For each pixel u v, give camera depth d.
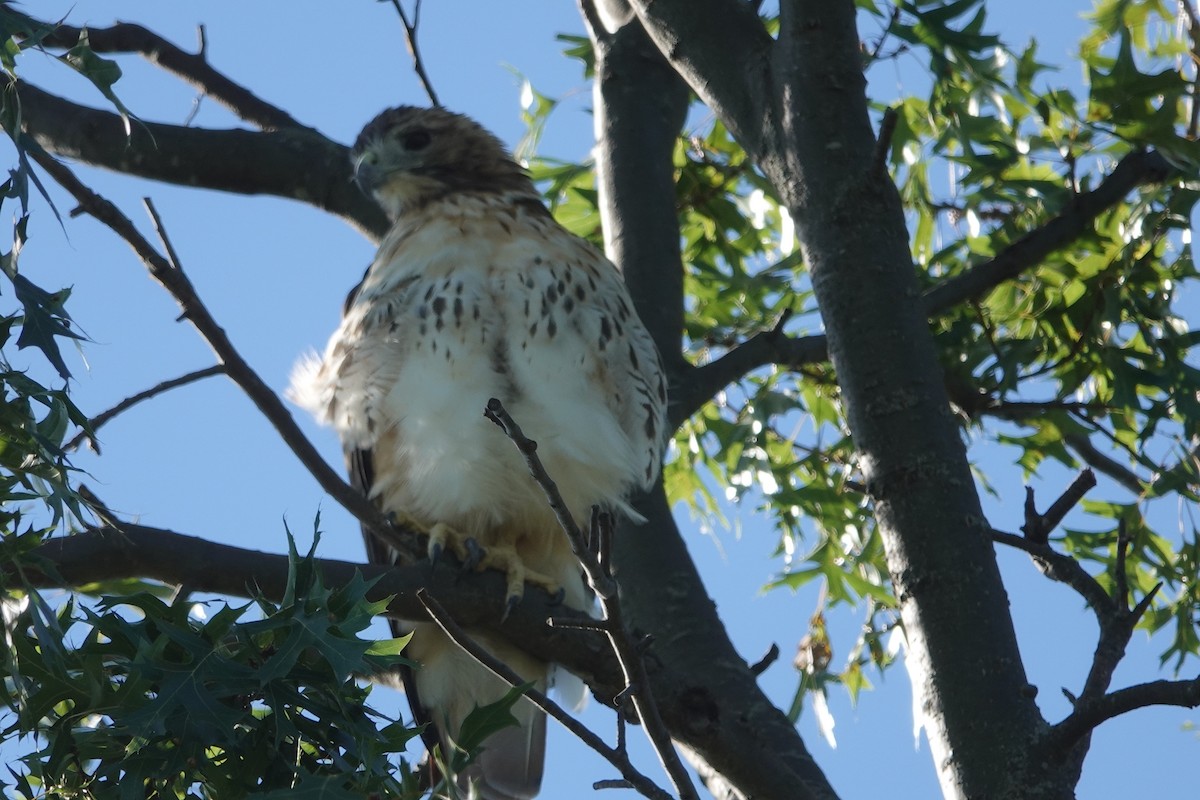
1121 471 13.25
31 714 5.26
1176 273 11.91
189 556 6.83
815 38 8.60
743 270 13.66
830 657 11.93
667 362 10.59
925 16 10.75
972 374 12.06
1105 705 6.78
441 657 9.35
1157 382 11.41
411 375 9.41
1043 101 11.10
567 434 9.34
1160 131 11.12
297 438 7.05
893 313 8.19
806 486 12.71
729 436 12.82
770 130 8.69
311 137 11.80
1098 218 12.35
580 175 13.34
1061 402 11.69
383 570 7.48
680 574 9.48
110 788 5.20
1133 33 12.91
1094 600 7.20
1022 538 7.46
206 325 6.79
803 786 7.47
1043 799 6.94
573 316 9.51
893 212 8.40
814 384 13.59
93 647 5.43
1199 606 11.52
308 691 5.43
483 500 9.42
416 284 9.54
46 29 5.80
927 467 7.83
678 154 13.38
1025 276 12.81
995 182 12.19
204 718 5.14
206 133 11.58
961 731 7.21
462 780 8.38
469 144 11.36
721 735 7.40
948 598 7.52
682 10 9.10
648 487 9.84
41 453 5.43
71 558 6.65
